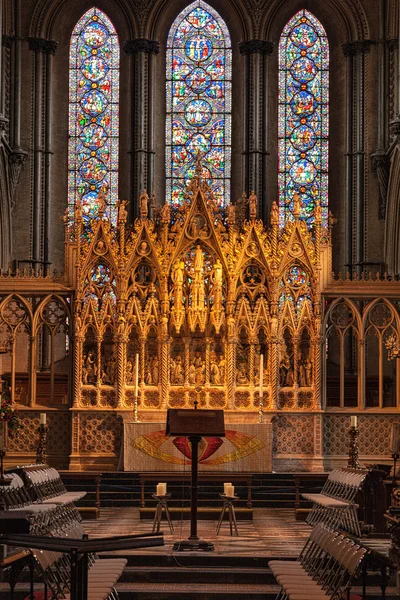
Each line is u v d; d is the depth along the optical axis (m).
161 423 27.80
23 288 29.83
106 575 14.37
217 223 29.98
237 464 27.80
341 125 38.91
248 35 38.78
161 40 39.47
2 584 16.98
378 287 29.94
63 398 35.59
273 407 29.17
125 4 38.84
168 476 25.69
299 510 24.36
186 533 21.53
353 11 38.31
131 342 30.06
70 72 39.38
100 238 29.83
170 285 29.86
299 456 29.38
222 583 17.83
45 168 38.12
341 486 21.88
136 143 38.31
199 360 29.77
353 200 37.97
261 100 38.50
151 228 29.91
